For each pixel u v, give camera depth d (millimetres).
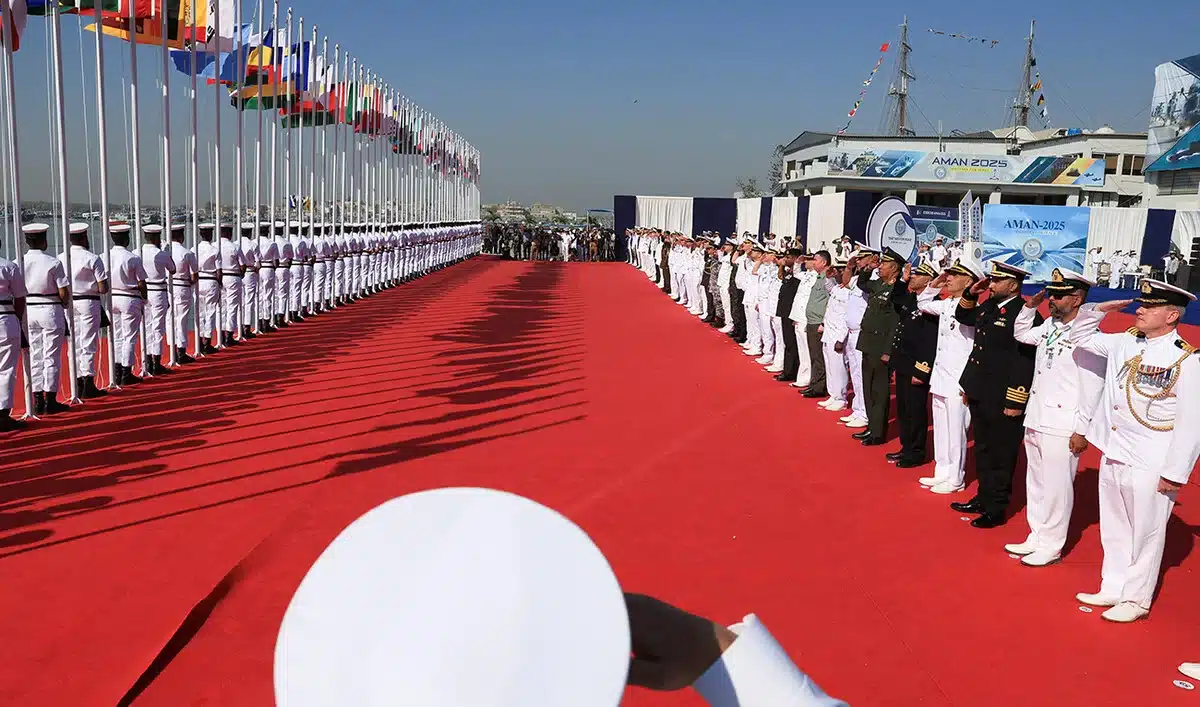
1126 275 26500
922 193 41812
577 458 7168
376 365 11375
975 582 4895
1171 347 4344
